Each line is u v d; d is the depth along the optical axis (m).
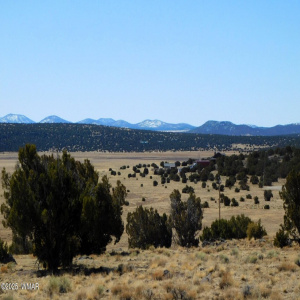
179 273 20.44
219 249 31.16
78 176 29.52
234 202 85.38
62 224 24.12
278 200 92.06
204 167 149.88
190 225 40.19
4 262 27.44
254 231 39.84
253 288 16.02
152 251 32.44
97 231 29.19
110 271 22.25
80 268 24.09
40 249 24.00
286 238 31.20
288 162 126.44
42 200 24.09
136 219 39.59
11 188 23.42
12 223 23.33
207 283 17.80
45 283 19.23
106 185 31.75
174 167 162.62
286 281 18.03
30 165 25.52
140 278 19.95
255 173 127.50
